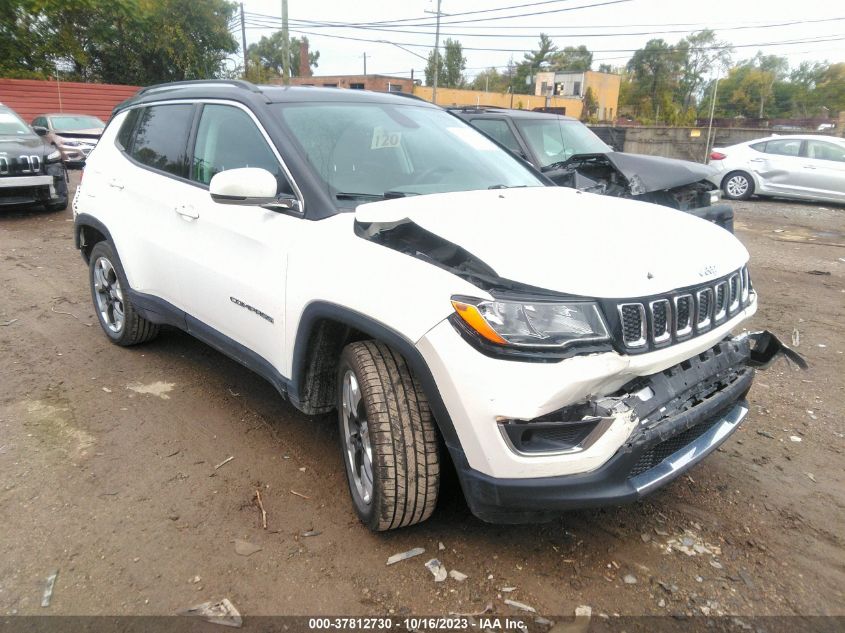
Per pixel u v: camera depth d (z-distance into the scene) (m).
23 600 2.38
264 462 3.34
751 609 2.41
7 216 10.59
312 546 2.70
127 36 31.36
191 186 3.75
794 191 13.78
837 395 4.31
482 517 2.39
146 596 2.41
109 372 4.41
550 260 2.30
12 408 3.86
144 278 4.23
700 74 66.25
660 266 2.42
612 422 2.21
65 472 3.20
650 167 6.37
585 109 58.38
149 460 3.34
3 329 5.24
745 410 3.03
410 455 2.50
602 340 2.22
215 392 4.14
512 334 2.16
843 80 68.56
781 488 3.20
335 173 3.11
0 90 25.39
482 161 3.68
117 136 4.73
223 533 2.77
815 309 6.32
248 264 3.24
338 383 2.87
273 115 3.28
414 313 2.35
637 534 2.82
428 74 68.25
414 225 2.55
